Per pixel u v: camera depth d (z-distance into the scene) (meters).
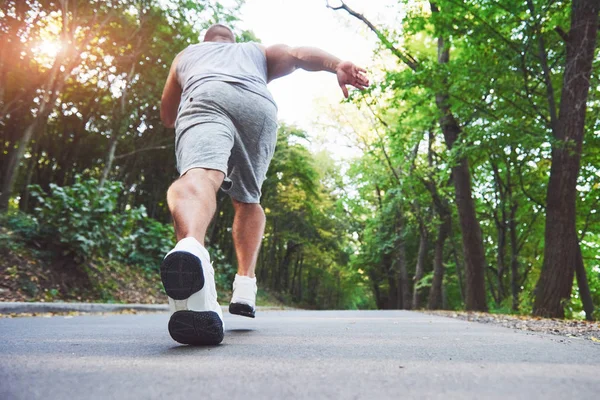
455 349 1.78
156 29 12.59
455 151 9.70
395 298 29.70
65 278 8.02
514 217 15.21
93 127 15.15
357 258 28.56
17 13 10.24
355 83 2.44
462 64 9.55
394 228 23.59
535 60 8.95
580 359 1.52
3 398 0.89
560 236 7.70
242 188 2.43
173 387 1.00
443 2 8.72
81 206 8.29
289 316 5.86
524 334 2.70
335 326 3.34
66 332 2.59
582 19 7.89
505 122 8.77
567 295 7.61
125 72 13.32
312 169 27.47
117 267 10.35
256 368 1.26
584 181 12.27
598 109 9.64
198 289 1.65
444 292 22.36
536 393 0.97
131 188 17.08
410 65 11.53
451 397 0.93
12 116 12.58
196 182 1.90
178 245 1.68
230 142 2.09
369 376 1.15
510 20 8.48
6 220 8.45
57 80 10.78
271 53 2.55
